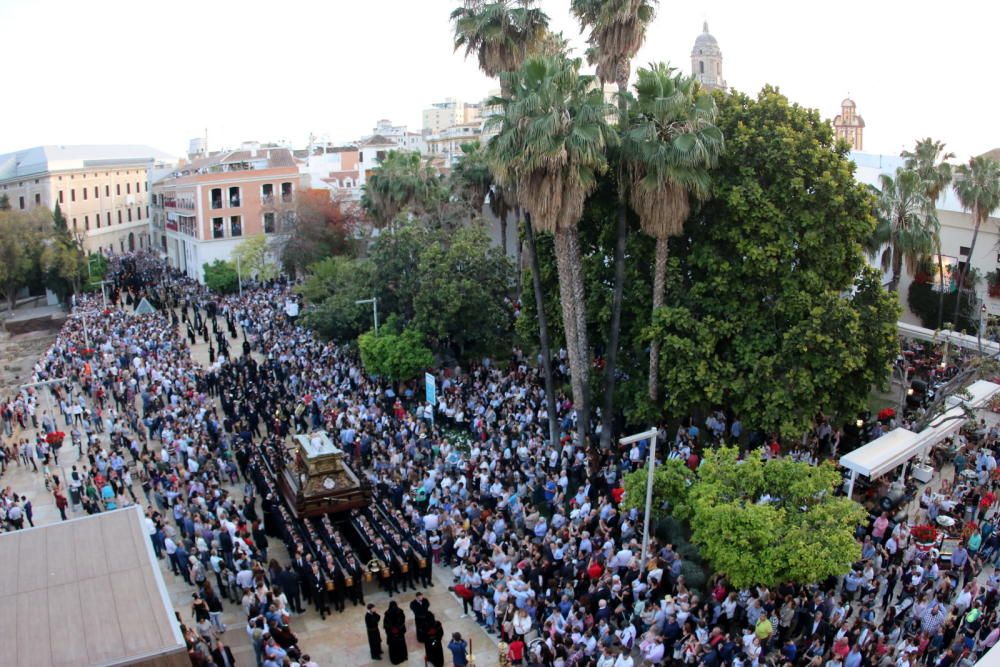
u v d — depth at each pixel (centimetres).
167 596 1372
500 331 3706
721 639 1595
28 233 7244
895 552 2002
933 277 4116
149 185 11306
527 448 2638
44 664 1204
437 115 19725
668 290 2625
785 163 2442
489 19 2822
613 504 2291
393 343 3506
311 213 6278
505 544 2123
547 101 2412
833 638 1706
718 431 2769
